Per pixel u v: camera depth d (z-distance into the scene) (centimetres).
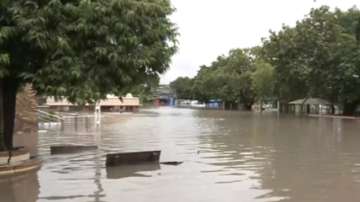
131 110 10831
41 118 5038
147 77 1711
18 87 1859
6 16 1459
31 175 1619
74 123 5078
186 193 1316
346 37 7838
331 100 8325
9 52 1531
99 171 1706
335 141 2964
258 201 1223
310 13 8244
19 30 1432
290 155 2206
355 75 7281
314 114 8362
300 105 9556
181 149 2455
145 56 1553
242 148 2514
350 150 2434
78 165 1858
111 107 10756
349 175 1644
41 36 1410
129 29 1505
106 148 2500
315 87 8162
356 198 1271
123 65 1550
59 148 2292
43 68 1480
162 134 3519
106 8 1463
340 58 7525
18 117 3562
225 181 1508
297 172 1705
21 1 1439
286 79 8556
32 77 1517
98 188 1389
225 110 12225
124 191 1344
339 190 1377
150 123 5169
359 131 3884
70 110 9094
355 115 7681
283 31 8606
